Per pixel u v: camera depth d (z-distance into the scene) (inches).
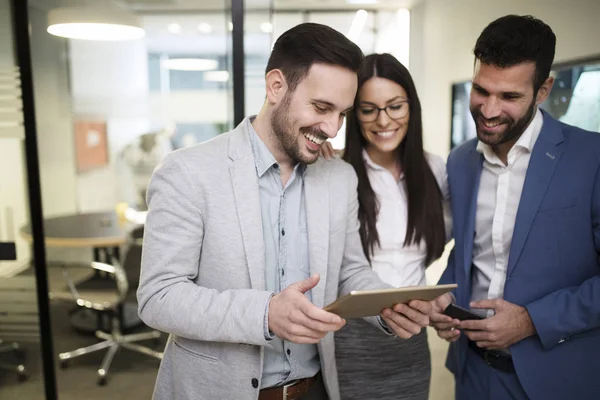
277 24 129.7
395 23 124.0
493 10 96.0
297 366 45.4
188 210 41.1
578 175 50.8
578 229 51.1
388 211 61.4
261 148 43.4
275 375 44.4
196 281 43.5
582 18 76.4
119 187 173.5
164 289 40.1
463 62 110.9
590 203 50.6
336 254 46.7
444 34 117.3
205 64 173.0
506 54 47.4
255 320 37.4
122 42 166.9
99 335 128.3
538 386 53.3
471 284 60.1
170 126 175.3
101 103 169.2
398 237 61.4
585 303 49.3
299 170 46.1
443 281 61.5
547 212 51.6
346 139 61.9
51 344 88.6
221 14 167.9
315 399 48.1
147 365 123.0
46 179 161.3
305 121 40.2
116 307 117.3
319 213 45.3
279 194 44.6
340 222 46.9
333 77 39.0
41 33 108.0
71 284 114.8
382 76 56.1
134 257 124.6
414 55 122.9
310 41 39.2
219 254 41.6
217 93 173.9
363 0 122.0
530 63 47.8
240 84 79.6
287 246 44.7
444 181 64.7
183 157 42.2
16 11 79.4
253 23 91.7
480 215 57.6
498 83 48.6
